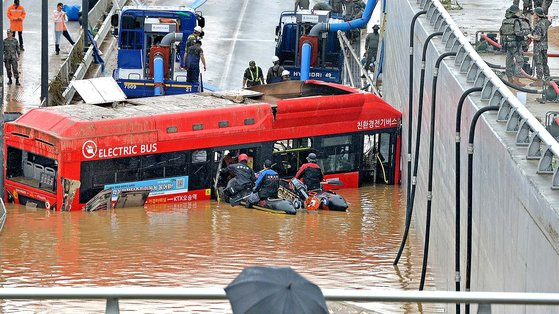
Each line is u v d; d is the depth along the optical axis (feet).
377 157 281.54
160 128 242.78
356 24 376.89
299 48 374.22
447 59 190.29
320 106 266.16
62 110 244.63
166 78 342.64
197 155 249.75
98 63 395.96
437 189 189.78
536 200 111.86
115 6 480.64
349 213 242.99
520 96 180.24
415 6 258.16
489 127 141.28
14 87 341.82
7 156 241.96
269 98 277.03
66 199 232.73
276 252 199.31
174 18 354.74
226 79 403.75
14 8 388.78
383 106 277.03
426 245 175.42
